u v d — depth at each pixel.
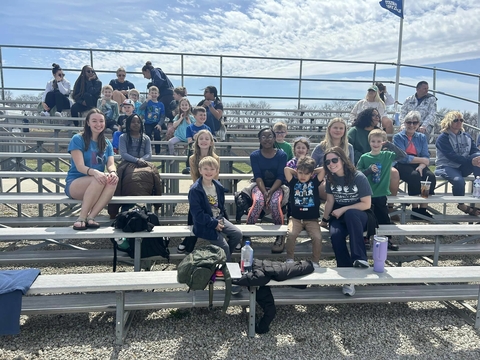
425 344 2.95
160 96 7.93
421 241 5.27
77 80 7.82
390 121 6.95
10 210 6.43
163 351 2.78
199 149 4.23
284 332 3.07
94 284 2.84
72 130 7.22
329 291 3.48
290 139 8.82
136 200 4.27
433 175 5.08
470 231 4.05
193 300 3.19
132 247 3.80
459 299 3.38
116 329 2.86
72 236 3.57
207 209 3.52
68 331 3.02
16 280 2.84
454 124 5.29
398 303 3.62
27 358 2.66
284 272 3.02
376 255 3.25
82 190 4.03
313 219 3.80
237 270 3.04
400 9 8.76
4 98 9.12
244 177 5.34
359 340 2.99
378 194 4.34
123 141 4.87
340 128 4.30
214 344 2.88
